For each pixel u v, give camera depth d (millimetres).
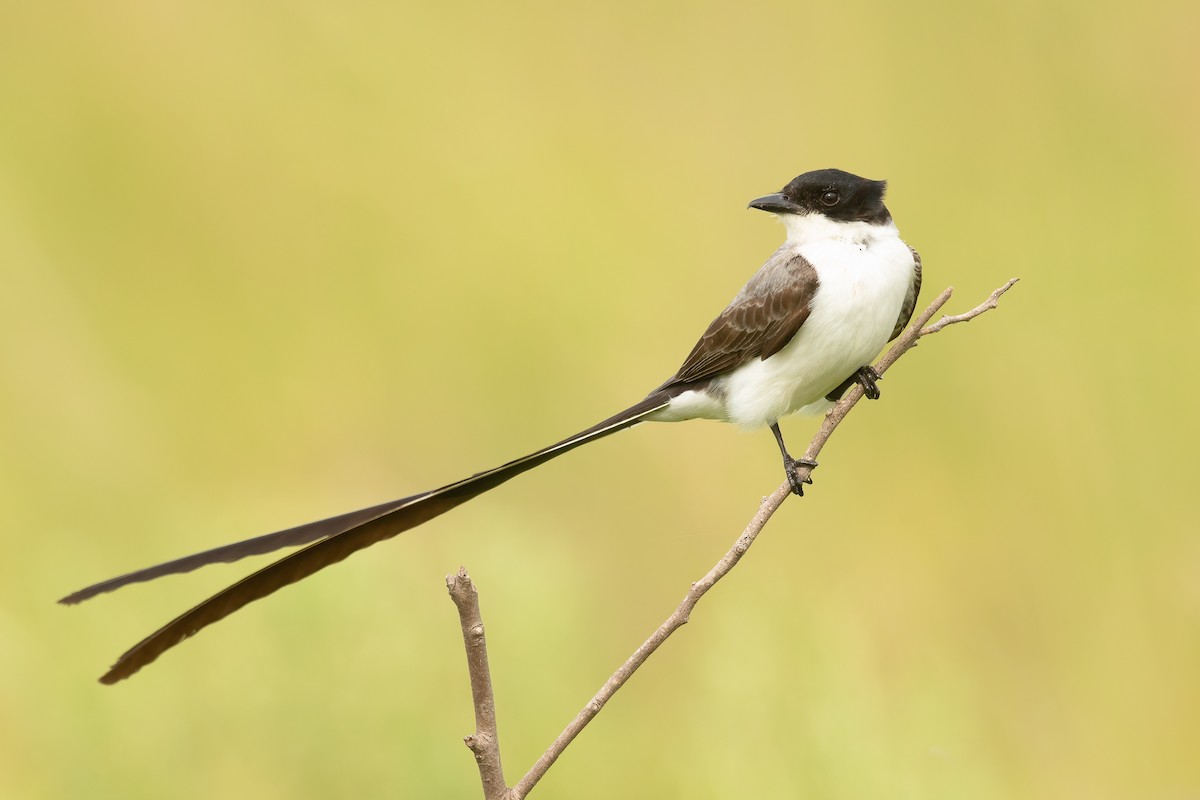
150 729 8891
